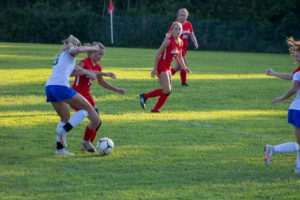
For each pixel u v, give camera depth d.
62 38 139.62
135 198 13.59
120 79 48.72
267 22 151.62
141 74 54.91
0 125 24.00
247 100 36.84
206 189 14.70
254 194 14.35
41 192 13.98
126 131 23.55
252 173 16.80
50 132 22.84
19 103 31.19
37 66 60.44
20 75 48.72
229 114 29.92
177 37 28.95
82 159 18.06
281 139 22.91
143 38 143.88
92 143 20.97
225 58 99.56
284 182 15.80
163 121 26.64
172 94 38.44
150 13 157.38
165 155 18.95
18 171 16.08
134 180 15.42
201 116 28.70
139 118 27.34
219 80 51.56
